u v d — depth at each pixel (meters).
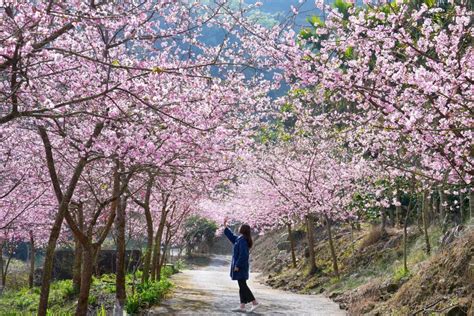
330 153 19.00
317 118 9.70
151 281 15.88
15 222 17.48
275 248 35.28
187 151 8.56
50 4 5.23
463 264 8.84
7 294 20.86
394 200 12.79
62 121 8.16
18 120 8.18
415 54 6.24
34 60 6.59
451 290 8.74
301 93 8.55
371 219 22.83
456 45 5.96
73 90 6.99
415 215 20.62
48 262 7.88
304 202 19.55
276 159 19.17
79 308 8.56
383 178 13.23
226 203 28.73
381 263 17.08
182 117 7.56
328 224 19.08
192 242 45.72
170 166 8.88
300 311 11.49
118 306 10.55
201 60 8.08
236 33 7.52
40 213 18.42
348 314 11.27
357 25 6.21
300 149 19.23
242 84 8.27
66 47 6.79
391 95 6.53
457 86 5.75
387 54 6.53
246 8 7.18
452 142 6.28
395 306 9.86
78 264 17.50
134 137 7.42
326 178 19.61
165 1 6.79
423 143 6.21
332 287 17.48
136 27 6.55
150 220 14.38
